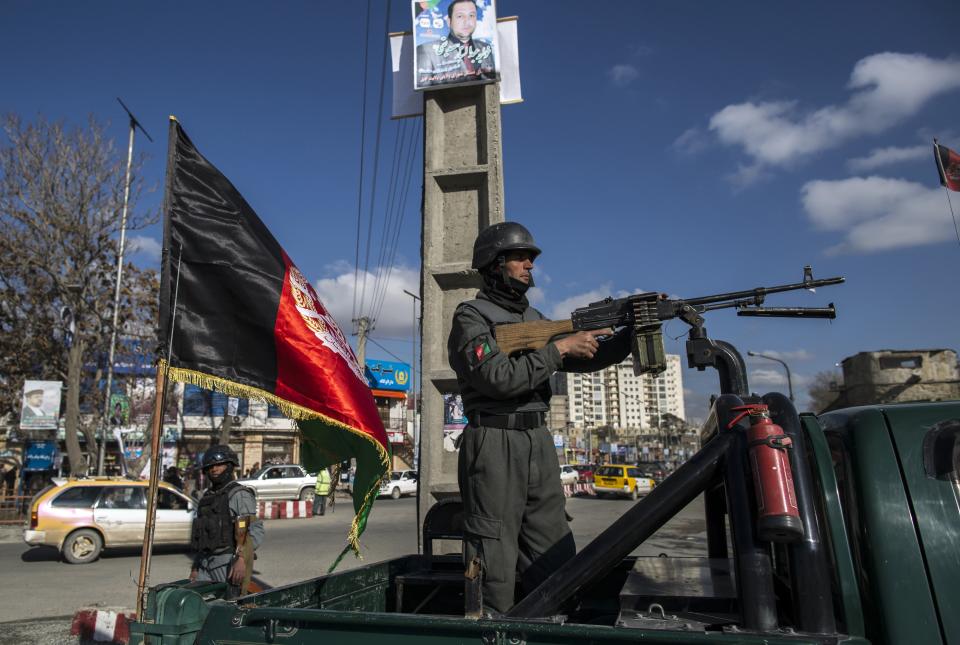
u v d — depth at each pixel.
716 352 2.15
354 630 1.52
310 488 23.34
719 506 2.48
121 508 11.87
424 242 4.96
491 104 5.09
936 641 1.40
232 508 4.99
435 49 5.21
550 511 2.13
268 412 35.62
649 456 93.88
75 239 19.88
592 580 1.70
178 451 32.47
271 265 3.18
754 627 1.45
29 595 8.27
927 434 1.58
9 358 22.58
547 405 2.25
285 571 9.69
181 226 3.08
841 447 1.68
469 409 2.18
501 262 2.36
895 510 1.51
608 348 2.42
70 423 19.91
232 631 1.63
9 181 19.06
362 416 3.11
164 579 9.53
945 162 6.75
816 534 1.49
